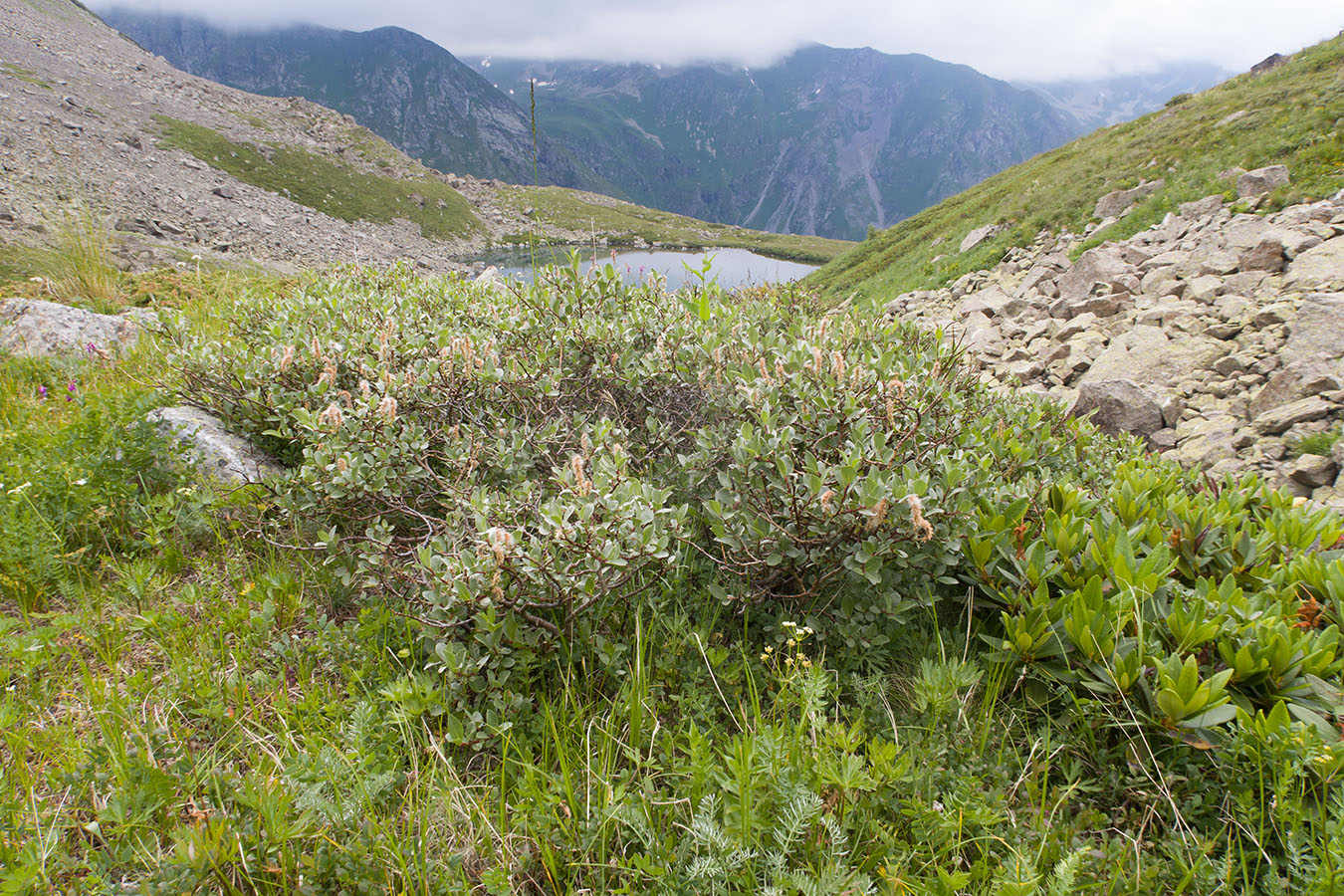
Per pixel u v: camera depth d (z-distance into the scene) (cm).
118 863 198
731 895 191
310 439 398
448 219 10500
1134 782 234
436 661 257
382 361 414
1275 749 215
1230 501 369
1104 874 208
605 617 295
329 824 208
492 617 251
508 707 256
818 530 295
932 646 300
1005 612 291
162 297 900
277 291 856
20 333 638
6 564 314
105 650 289
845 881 187
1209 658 266
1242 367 744
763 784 212
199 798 222
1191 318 886
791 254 10944
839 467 284
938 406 392
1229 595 285
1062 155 3353
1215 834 218
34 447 411
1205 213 1391
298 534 359
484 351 431
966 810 215
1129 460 464
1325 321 699
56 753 240
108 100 8475
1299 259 898
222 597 327
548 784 232
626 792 230
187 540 369
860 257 3556
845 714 272
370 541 303
